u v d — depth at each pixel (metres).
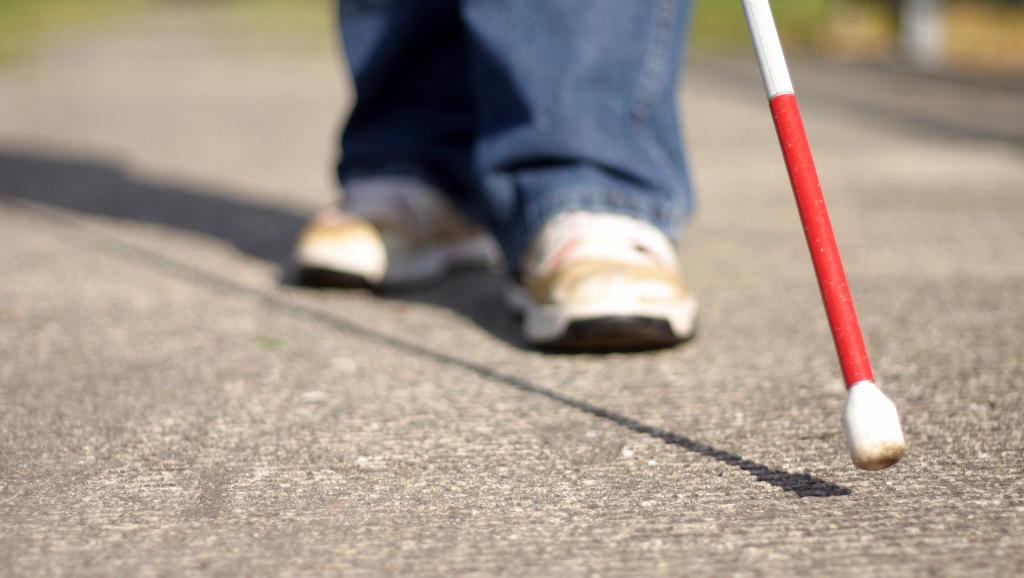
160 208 2.46
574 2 1.69
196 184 2.77
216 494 1.32
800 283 1.88
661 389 1.52
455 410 1.47
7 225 2.27
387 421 1.45
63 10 13.32
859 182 2.68
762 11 1.31
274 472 1.36
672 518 1.28
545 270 1.65
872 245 2.06
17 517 1.29
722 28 7.96
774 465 1.35
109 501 1.31
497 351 1.64
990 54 6.18
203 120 4.22
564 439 1.41
